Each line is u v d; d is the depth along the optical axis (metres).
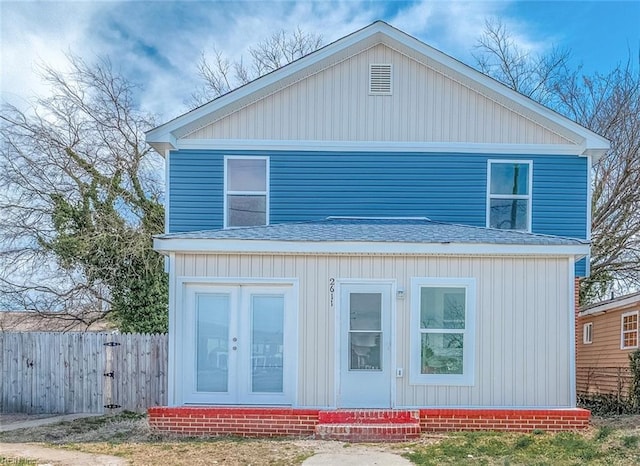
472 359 9.11
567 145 12.12
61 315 17.81
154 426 8.85
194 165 12.15
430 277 9.27
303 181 12.11
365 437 8.34
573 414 8.81
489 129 12.15
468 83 12.15
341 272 9.29
